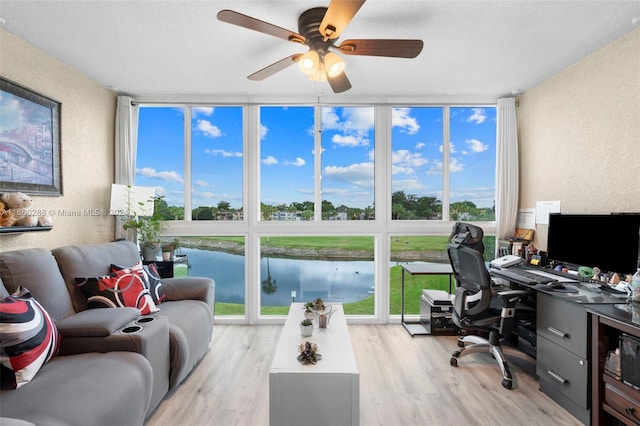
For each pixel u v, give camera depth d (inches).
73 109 107.6
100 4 73.6
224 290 140.0
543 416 74.7
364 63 103.5
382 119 136.6
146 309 89.4
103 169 122.8
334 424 64.2
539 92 120.1
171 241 139.7
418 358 104.2
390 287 140.6
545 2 72.7
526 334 101.3
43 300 71.6
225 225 137.3
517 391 85.4
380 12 76.3
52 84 99.0
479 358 104.7
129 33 86.0
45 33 85.9
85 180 113.2
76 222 109.0
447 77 114.7
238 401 80.1
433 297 125.0
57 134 100.1
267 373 94.0
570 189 105.4
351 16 59.1
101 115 121.5
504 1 72.4
